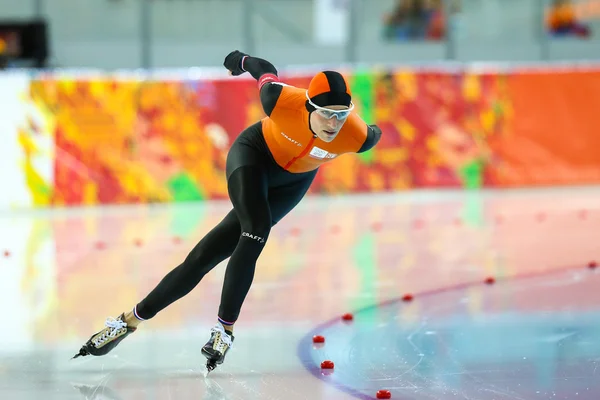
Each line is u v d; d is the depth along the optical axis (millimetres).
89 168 25859
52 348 11117
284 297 14086
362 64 32438
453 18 32719
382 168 28438
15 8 30031
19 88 25203
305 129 9539
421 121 28672
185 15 31266
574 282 15086
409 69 28828
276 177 10234
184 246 19141
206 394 9227
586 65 30125
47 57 28672
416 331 11938
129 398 9117
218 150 26938
